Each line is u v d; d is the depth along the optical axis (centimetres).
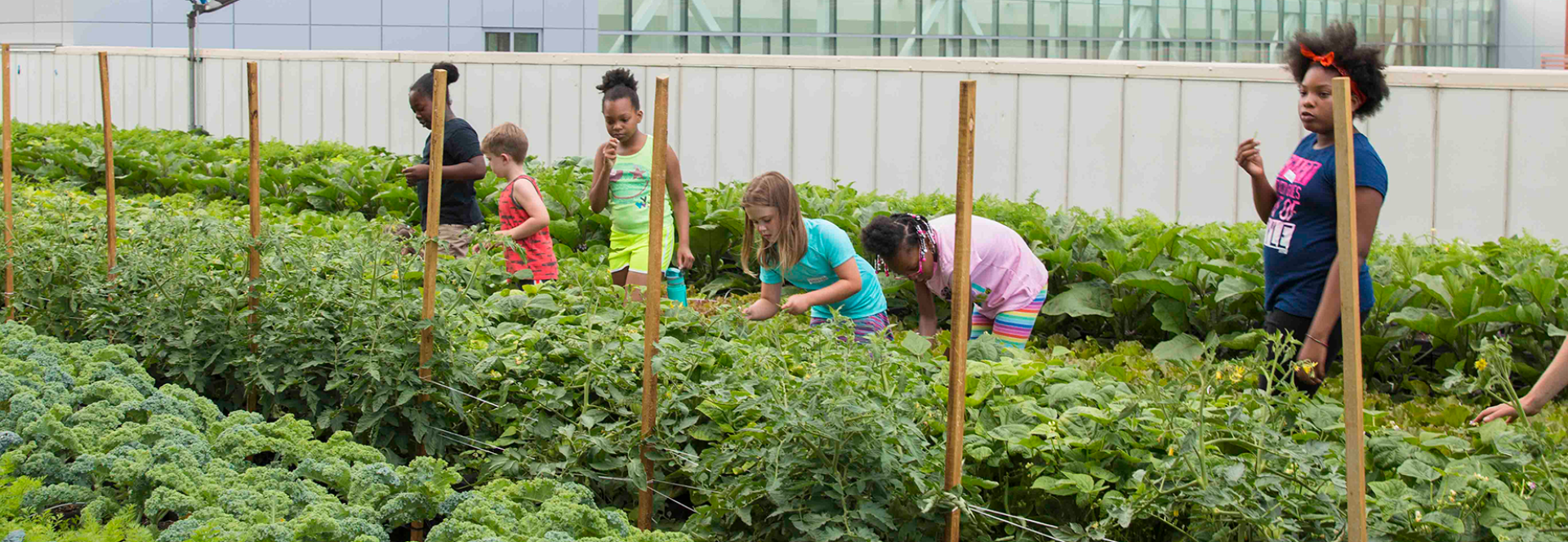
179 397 425
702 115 1413
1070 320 811
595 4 2269
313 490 352
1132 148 1166
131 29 2448
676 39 2184
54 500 346
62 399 409
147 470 344
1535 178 1005
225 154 1423
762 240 563
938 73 1252
